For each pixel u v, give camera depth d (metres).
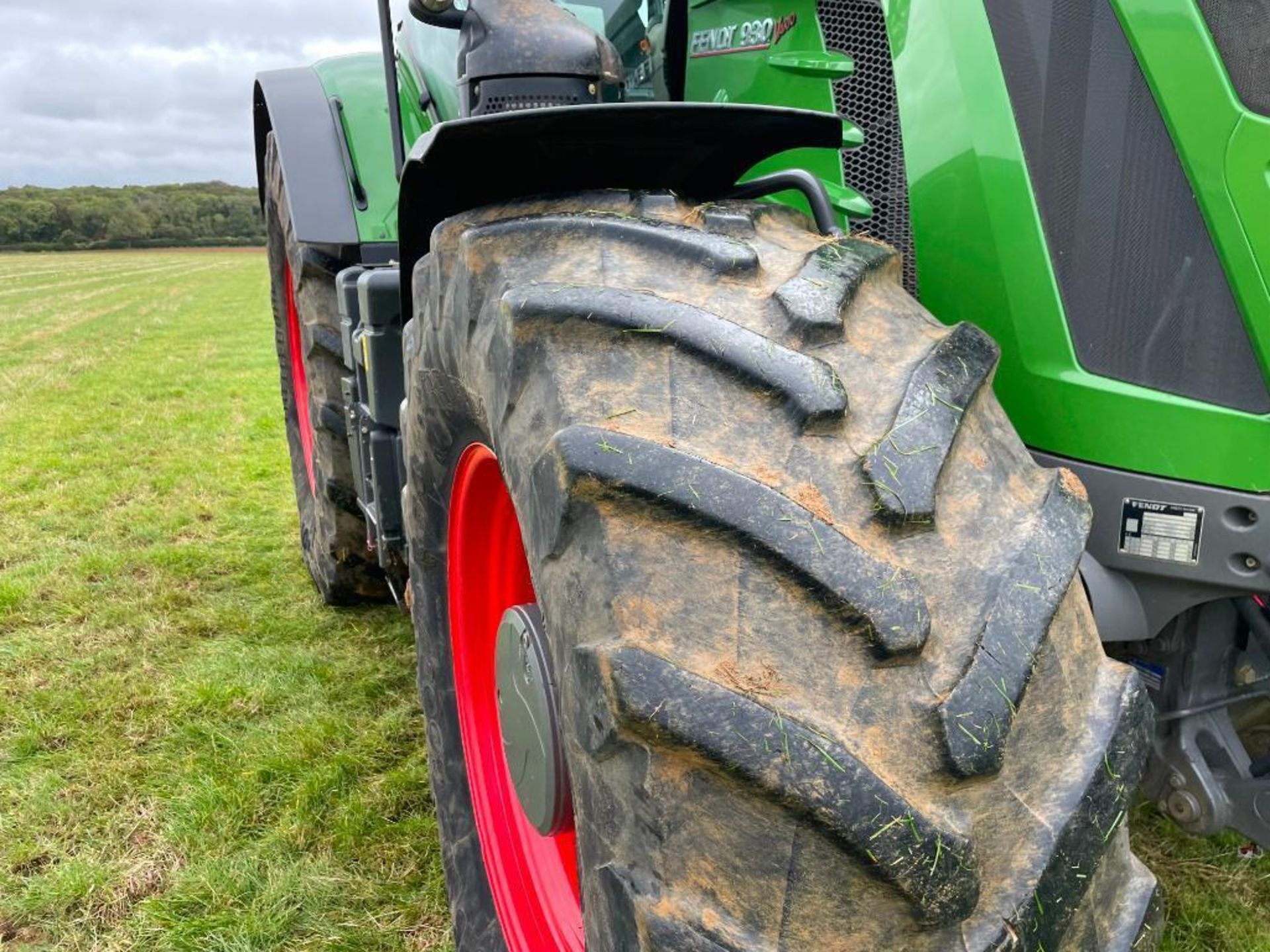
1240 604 1.61
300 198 3.08
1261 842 1.68
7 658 3.66
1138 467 1.55
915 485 1.08
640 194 1.46
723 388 1.15
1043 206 1.58
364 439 2.87
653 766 1.02
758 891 0.99
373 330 2.64
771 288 1.26
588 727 1.07
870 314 1.28
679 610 1.05
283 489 6.10
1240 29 1.38
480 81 1.94
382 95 3.36
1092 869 1.04
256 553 4.83
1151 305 1.52
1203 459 1.49
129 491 6.10
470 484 1.75
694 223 1.38
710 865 1.00
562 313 1.24
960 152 1.64
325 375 3.35
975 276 1.65
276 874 2.43
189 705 3.25
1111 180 1.52
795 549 1.03
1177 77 1.43
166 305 24.58
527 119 1.39
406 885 2.40
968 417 1.19
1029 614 1.06
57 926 2.30
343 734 3.05
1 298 26.19
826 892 0.98
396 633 3.81
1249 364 1.46
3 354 13.80
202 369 12.20
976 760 0.98
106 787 2.81
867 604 1.01
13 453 7.22
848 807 0.96
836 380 1.14
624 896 1.04
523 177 1.58
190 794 2.75
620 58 2.34
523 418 1.25
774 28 1.94
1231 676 1.72
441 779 2.02
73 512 5.64
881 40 1.79
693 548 1.07
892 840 0.96
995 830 1.01
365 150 3.19
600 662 1.04
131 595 4.29
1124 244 1.52
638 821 1.04
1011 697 1.01
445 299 1.56
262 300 26.55
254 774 2.84
